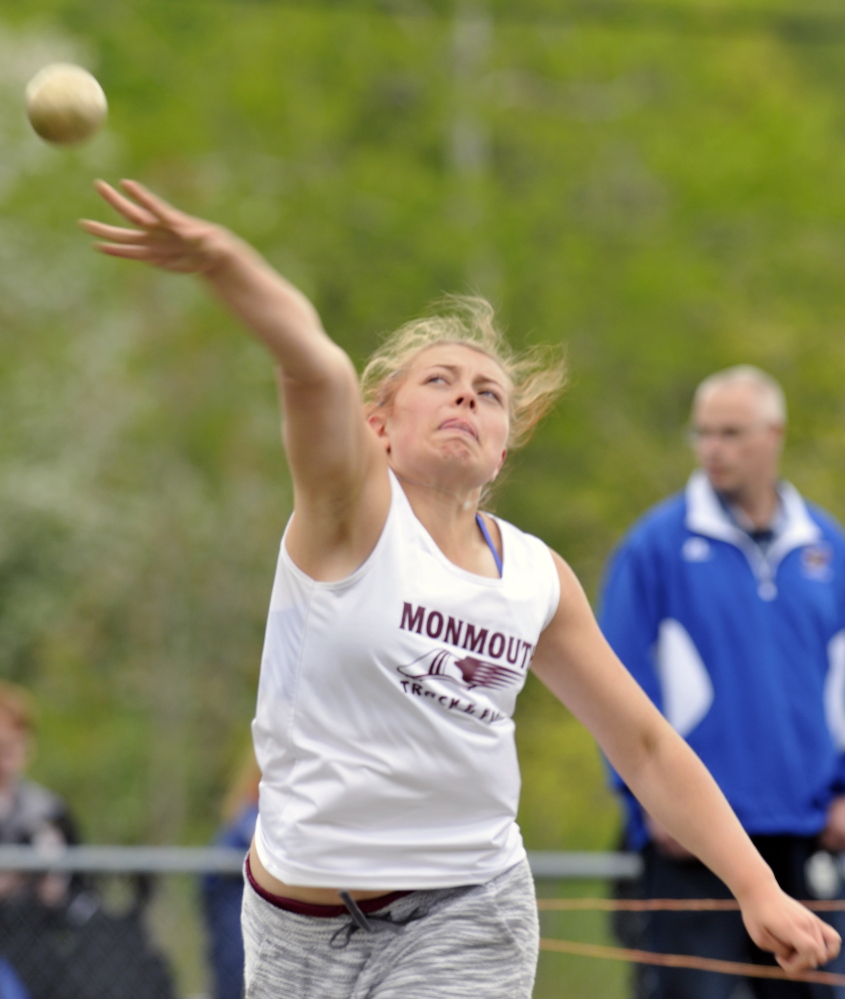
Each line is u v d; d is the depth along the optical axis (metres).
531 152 77.81
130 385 61.69
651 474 70.69
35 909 16.72
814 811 16.55
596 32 79.50
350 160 75.69
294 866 9.20
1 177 59.75
